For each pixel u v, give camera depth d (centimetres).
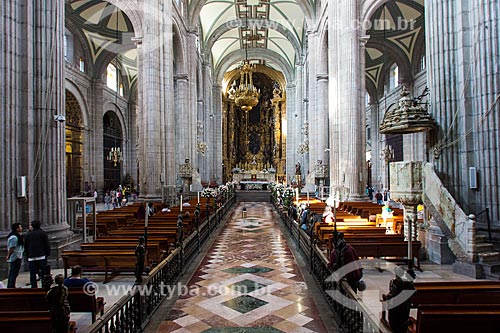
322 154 2516
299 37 3391
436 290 471
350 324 499
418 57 2441
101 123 2812
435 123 959
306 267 924
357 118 1709
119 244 830
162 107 1873
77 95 2562
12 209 858
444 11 951
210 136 4088
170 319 593
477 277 775
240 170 4644
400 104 970
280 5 3077
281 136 4797
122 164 3450
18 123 880
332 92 1919
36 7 926
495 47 859
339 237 618
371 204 1548
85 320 582
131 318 501
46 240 746
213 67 4194
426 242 988
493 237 842
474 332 369
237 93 3516
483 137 879
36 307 481
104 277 844
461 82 925
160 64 1878
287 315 608
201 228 1206
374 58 2878
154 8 1853
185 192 2459
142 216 1329
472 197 905
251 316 605
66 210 1080
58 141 945
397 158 2872
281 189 2473
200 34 3309
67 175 2559
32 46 916
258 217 2031
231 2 3047
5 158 846
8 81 852
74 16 2256
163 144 1875
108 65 3077
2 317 396
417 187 865
